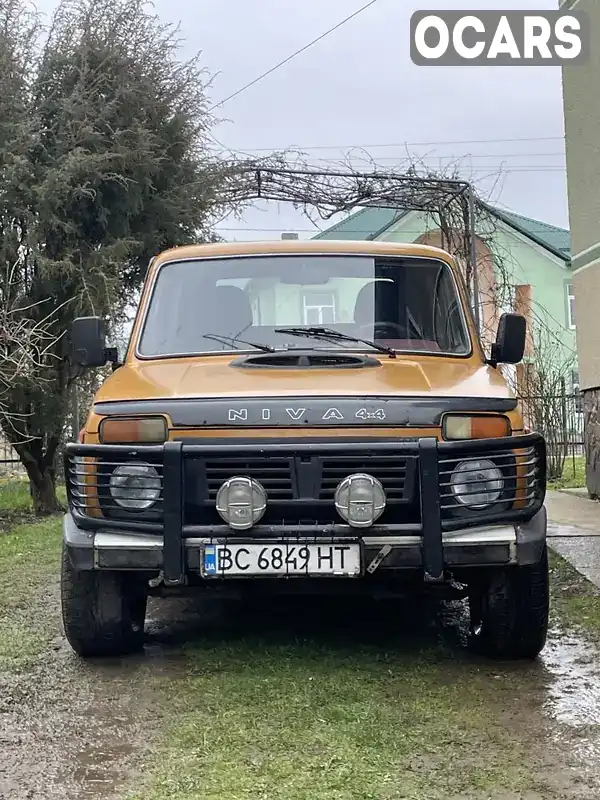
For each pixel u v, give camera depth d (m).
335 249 5.59
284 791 3.08
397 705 3.93
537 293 28.19
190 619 5.63
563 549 7.63
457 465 4.18
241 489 4.04
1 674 4.48
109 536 4.18
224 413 4.17
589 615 5.50
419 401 4.23
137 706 3.99
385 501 4.07
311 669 4.46
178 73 12.15
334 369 4.73
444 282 5.54
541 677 4.35
